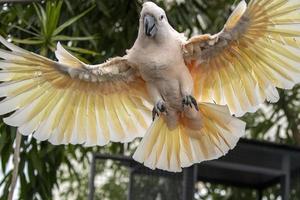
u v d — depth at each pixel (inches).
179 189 354.3
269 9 199.0
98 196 599.2
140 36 206.1
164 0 418.6
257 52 208.7
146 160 218.5
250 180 413.7
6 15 375.2
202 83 219.1
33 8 363.6
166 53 205.6
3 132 360.2
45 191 396.2
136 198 366.6
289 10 197.0
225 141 215.8
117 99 225.6
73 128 222.7
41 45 302.2
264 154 372.8
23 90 215.5
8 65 211.2
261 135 514.6
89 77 220.1
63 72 217.8
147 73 209.2
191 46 210.4
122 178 599.2
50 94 219.5
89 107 224.4
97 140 224.1
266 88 210.8
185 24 420.2
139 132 225.8
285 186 378.9
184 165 219.0
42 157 398.0
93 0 382.9
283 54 204.4
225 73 216.5
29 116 217.2
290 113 504.7
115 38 410.9
